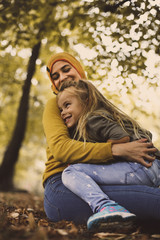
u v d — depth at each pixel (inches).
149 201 71.1
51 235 62.5
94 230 68.3
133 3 157.9
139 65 179.3
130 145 76.5
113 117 82.8
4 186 387.5
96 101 85.8
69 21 188.4
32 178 938.7
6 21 185.2
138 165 75.7
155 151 78.1
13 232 61.1
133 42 171.9
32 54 283.1
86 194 72.4
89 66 193.0
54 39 209.5
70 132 89.5
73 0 187.8
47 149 94.1
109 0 166.2
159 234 70.8
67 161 80.0
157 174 77.9
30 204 186.5
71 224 76.1
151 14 158.1
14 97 498.0
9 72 402.6
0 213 87.2
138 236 66.4
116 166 76.2
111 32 173.3
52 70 111.7
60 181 84.0
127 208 72.6
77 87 89.5
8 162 386.0
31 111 502.9
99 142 81.7
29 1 175.8
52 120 87.7
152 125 399.5
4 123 533.0
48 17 196.2
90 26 183.5
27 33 199.6
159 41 168.2
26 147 658.8
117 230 68.2
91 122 80.5
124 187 73.9
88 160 77.5
